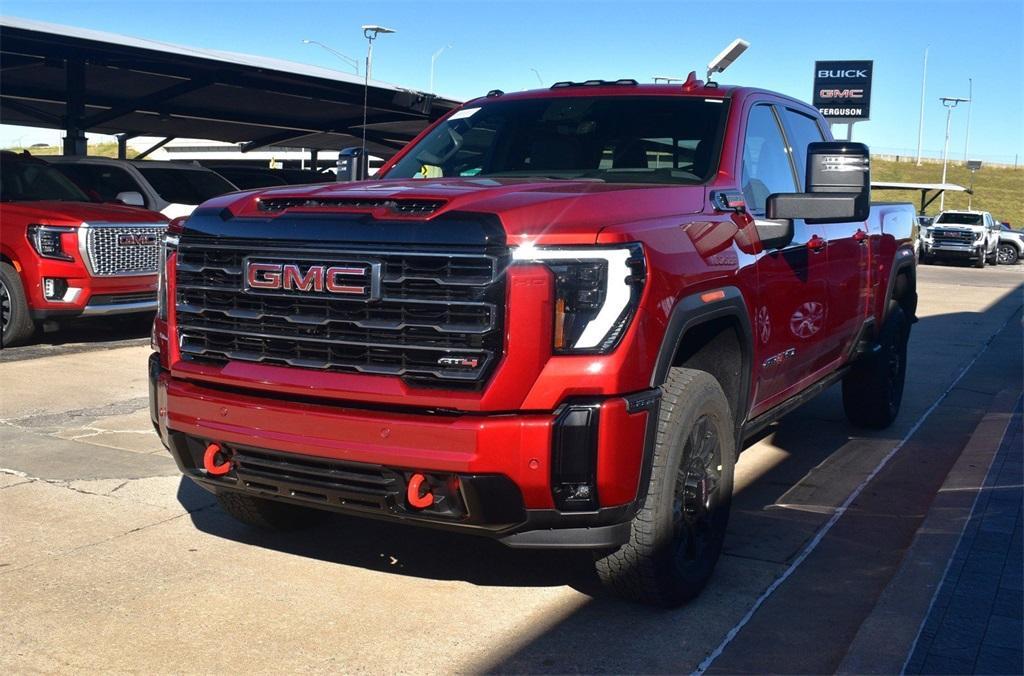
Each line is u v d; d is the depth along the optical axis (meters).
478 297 3.30
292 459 3.61
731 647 3.64
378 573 4.30
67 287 9.72
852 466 6.30
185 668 3.40
